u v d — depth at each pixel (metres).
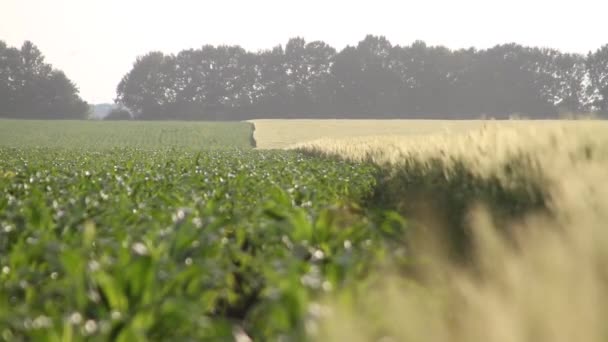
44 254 11.82
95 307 9.59
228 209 18.03
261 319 9.78
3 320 8.74
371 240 13.72
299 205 20.64
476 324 6.59
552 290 6.59
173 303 8.83
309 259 12.99
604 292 6.73
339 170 34.81
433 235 15.19
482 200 15.34
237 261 14.70
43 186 23.69
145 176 29.08
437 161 21.19
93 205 17.66
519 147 16.75
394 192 23.42
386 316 7.73
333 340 7.22
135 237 13.19
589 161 13.02
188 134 184.75
